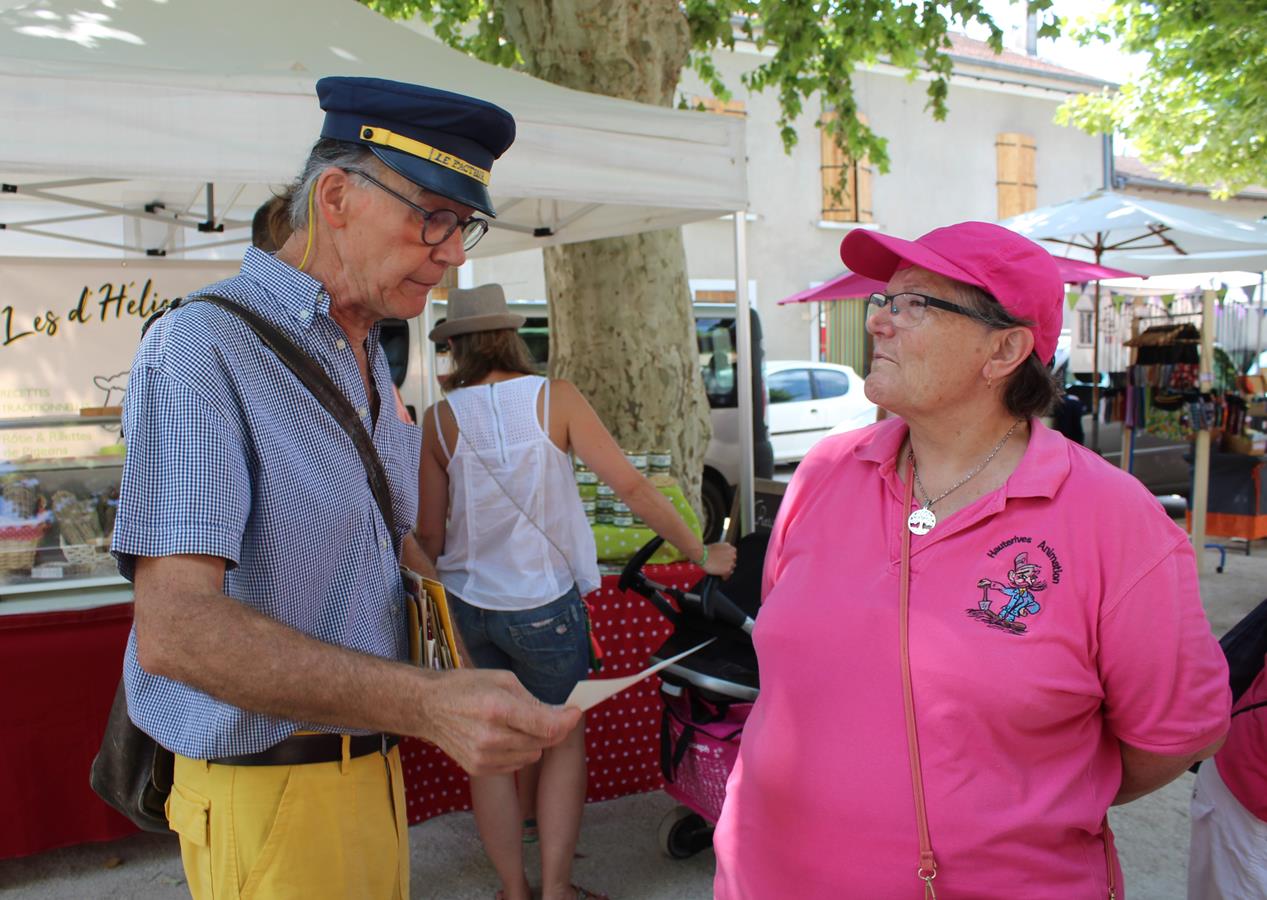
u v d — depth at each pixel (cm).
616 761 359
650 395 530
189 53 279
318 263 143
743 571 301
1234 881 200
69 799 303
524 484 268
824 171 1535
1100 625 130
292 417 135
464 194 138
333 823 147
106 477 317
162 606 118
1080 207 707
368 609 146
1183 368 725
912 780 132
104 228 572
